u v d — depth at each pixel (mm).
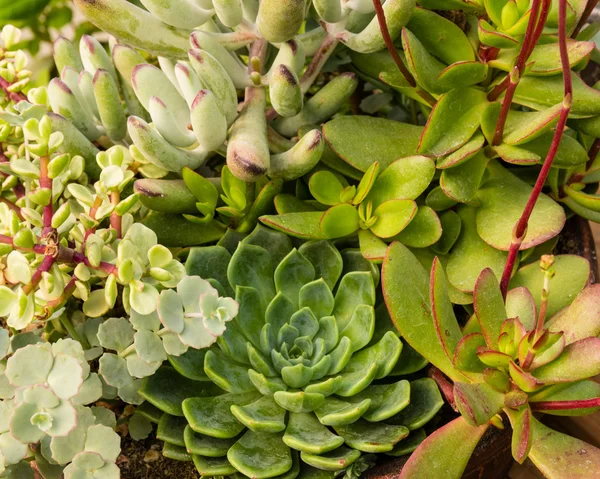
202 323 440
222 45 498
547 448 443
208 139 466
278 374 469
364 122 504
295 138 542
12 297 428
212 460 448
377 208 486
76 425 420
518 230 438
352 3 498
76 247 458
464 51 503
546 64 481
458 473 435
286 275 481
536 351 424
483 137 485
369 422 455
